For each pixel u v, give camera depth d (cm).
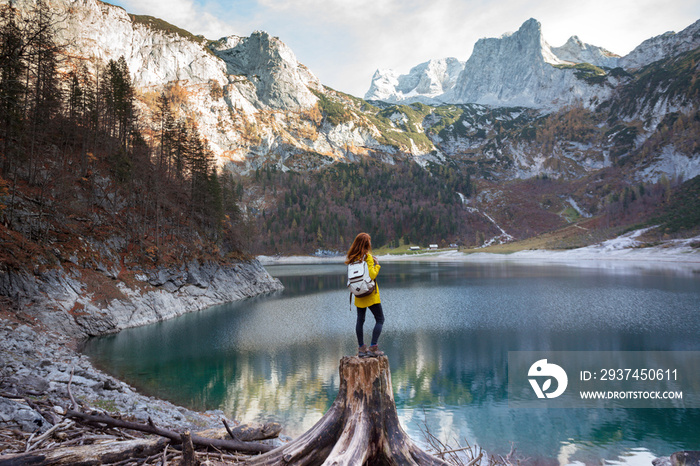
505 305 4216
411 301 4659
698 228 13062
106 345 2584
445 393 1791
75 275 3050
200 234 5628
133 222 4256
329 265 14300
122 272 3647
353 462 359
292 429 1361
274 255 17138
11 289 2442
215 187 6231
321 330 3169
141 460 520
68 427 599
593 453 1266
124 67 6156
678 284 5653
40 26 1900
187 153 6375
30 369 1277
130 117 5728
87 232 3528
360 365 420
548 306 4088
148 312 3550
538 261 13175
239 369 2114
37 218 2983
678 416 1534
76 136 4372
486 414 1566
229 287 5356
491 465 926
